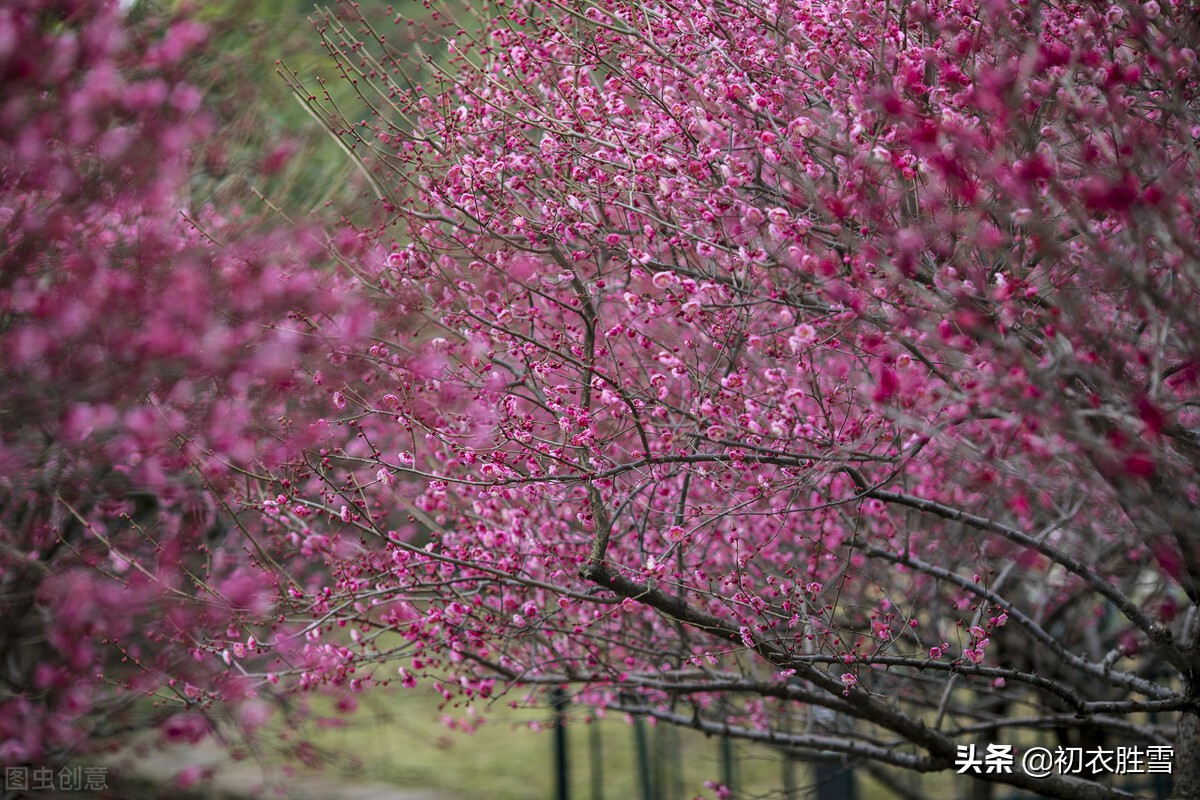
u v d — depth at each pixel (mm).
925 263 4285
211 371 4781
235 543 6680
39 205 5004
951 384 4051
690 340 5039
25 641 5855
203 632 5531
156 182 5152
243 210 6406
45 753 6328
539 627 5055
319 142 7031
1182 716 5523
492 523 5375
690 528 5156
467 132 5074
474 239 5328
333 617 5055
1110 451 3473
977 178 4059
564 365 4879
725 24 4816
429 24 6141
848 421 5094
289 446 4871
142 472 5645
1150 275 4238
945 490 6039
